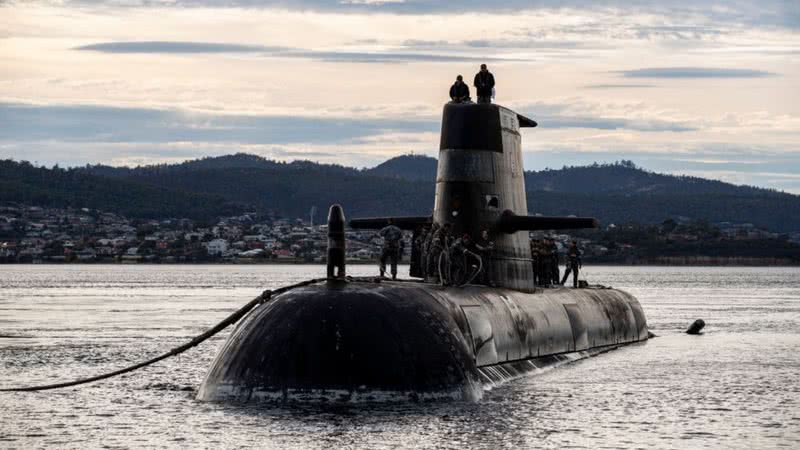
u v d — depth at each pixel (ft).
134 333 563.07
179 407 288.10
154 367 392.27
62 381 358.02
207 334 281.13
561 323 390.21
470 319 305.12
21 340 518.78
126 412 284.61
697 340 522.06
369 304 262.06
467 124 342.64
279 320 259.80
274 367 255.09
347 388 252.62
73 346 485.15
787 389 342.03
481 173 342.64
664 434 266.57
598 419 280.10
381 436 241.14
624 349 454.81
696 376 370.32
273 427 246.68
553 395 310.45
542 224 347.56
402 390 255.09
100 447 244.83
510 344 334.65
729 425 279.90
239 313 277.44
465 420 260.62
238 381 258.37
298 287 275.59
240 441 238.07
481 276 349.82
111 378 356.38
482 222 343.05
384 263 322.14
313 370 253.65
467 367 276.41
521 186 372.99
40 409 290.56
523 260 377.30
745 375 376.48
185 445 239.09
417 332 263.70
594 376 355.15
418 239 355.97
